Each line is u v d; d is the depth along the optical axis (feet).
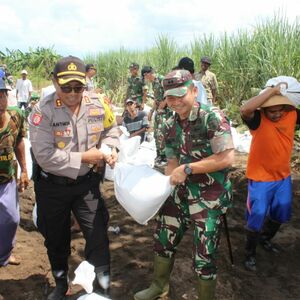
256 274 12.00
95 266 9.53
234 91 35.65
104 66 60.95
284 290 11.31
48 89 9.58
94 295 7.94
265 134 11.21
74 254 12.72
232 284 11.39
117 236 14.17
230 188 9.45
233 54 36.04
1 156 10.36
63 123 8.94
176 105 8.71
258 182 11.55
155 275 10.19
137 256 12.71
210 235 9.05
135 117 24.49
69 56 8.74
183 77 8.57
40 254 12.74
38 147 8.80
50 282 11.19
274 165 11.37
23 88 43.60
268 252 13.21
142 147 23.27
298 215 16.06
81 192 9.46
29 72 85.92
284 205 11.94
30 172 15.69
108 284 9.55
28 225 14.92
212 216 9.11
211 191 9.14
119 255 12.77
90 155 9.10
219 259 12.55
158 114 21.47
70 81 8.38
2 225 11.05
